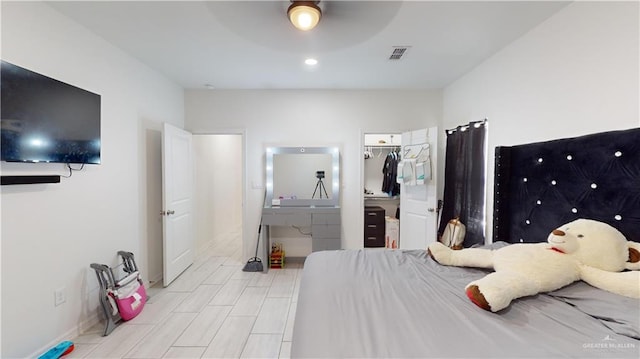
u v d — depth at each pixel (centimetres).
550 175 181
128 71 260
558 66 185
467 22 201
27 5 171
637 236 134
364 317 112
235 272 340
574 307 120
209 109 371
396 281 150
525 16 191
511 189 218
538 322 108
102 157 230
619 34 147
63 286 195
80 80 208
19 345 168
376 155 508
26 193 171
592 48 161
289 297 271
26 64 171
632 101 142
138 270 265
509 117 235
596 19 159
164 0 177
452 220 307
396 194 468
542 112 199
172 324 221
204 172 434
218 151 497
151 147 298
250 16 196
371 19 198
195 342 198
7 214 162
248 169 375
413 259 188
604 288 123
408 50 249
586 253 134
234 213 580
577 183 163
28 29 171
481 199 269
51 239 186
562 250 139
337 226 351
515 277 124
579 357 87
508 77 236
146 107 288
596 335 98
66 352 184
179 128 331
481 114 276
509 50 234
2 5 159
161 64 284
